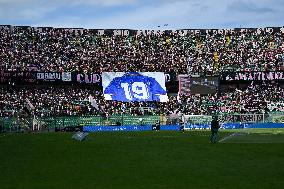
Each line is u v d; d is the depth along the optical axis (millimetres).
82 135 50250
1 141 49250
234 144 45000
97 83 90375
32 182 24047
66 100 84688
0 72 85312
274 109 87750
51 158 34250
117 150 39656
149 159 33500
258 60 100375
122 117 79812
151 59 99875
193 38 108438
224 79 93188
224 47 105688
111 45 103375
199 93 92062
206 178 25141
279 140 49750
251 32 110188
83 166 30000
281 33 109562
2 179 24969
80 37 104125
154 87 91812
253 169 28281
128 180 24656
